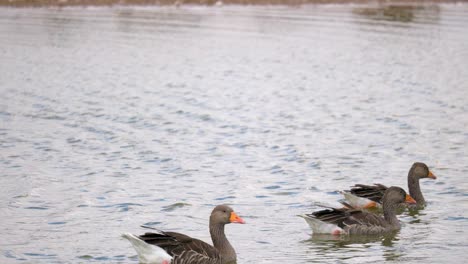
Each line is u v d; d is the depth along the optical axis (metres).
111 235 14.44
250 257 13.42
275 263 13.09
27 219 15.34
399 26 46.34
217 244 13.37
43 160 20.22
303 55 37.97
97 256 13.26
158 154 20.92
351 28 45.53
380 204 16.55
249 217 15.73
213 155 20.92
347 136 23.23
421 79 32.47
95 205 16.36
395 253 13.62
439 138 22.92
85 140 22.42
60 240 14.11
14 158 20.38
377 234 14.79
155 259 12.55
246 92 29.88
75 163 19.94
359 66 35.41
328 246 14.08
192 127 24.23
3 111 25.97
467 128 24.17
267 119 25.50
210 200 16.86
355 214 14.90
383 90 30.38
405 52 38.66
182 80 31.91
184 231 14.80
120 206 16.30
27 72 32.69
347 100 28.59
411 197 15.38
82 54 37.03
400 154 21.12
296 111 26.73
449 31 44.56
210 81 31.88
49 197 16.89
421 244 14.19
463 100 28.47
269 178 18.69
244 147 21.86
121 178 18.56
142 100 28.08
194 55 37.50
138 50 38.38
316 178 18.72
